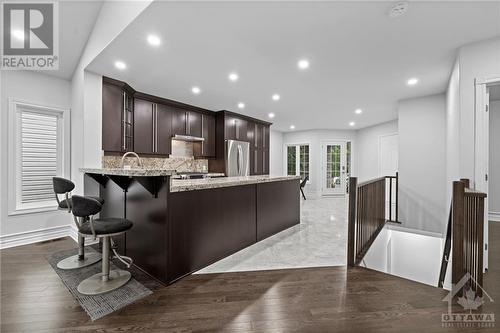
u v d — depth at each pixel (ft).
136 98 13.52
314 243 10.18
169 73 10.58
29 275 7.15
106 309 5.41
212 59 9.19
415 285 6.45
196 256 7.45
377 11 6.32
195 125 17.22
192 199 7.35
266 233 10.92
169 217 6.60
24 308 5.45
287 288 6.35
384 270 13.51
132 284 6.57
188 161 17.72
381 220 13.42
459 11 6.31
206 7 6.11
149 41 7.77
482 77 7.84
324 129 26.81
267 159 23.22
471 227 6.07
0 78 9.80
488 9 6.22
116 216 8.70
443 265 9.24
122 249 8.30
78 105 10.57
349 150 27.20
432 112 13.67
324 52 8.66
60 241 10.59
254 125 21.52
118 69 10.05
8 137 10.03
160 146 14.83
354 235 7.85
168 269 6.54
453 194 6.09
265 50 8.48
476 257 6.01
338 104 16.07
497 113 14.07
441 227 13.21
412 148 14.28
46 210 10.97
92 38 9.12
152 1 5.87
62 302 5.70
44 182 11.15
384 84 12.01
